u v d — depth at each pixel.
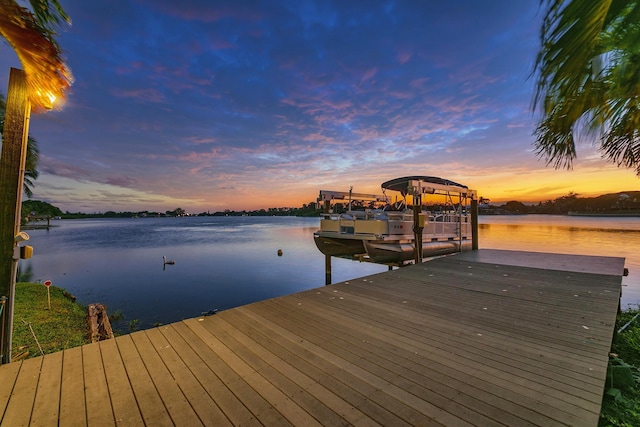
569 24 1.40
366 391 2.16
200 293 11.50
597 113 1.87
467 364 2.55
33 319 6.93
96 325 6.88
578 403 1.98
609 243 19.78
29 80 2.84
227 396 2.12
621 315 6.48
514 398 2.04
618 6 1.30
